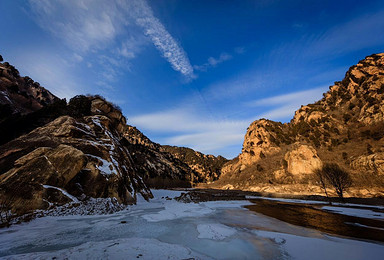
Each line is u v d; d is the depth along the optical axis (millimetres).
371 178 35094
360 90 64375
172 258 5613
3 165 12703
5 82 37406
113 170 17938
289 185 47188
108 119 27672
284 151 67625
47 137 16359
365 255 6324
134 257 5480
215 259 5820
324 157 49969
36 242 6855
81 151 15367
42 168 12539
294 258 6070
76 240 7184
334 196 34500
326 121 65188
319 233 9391
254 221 12445
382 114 47094
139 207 17375
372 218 14180
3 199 9805
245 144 92750
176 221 11586
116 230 8883
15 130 19016
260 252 6574
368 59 72625
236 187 67625
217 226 10430
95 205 13383
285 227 10781
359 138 48656
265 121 93312
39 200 10938
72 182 13758
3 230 8078
